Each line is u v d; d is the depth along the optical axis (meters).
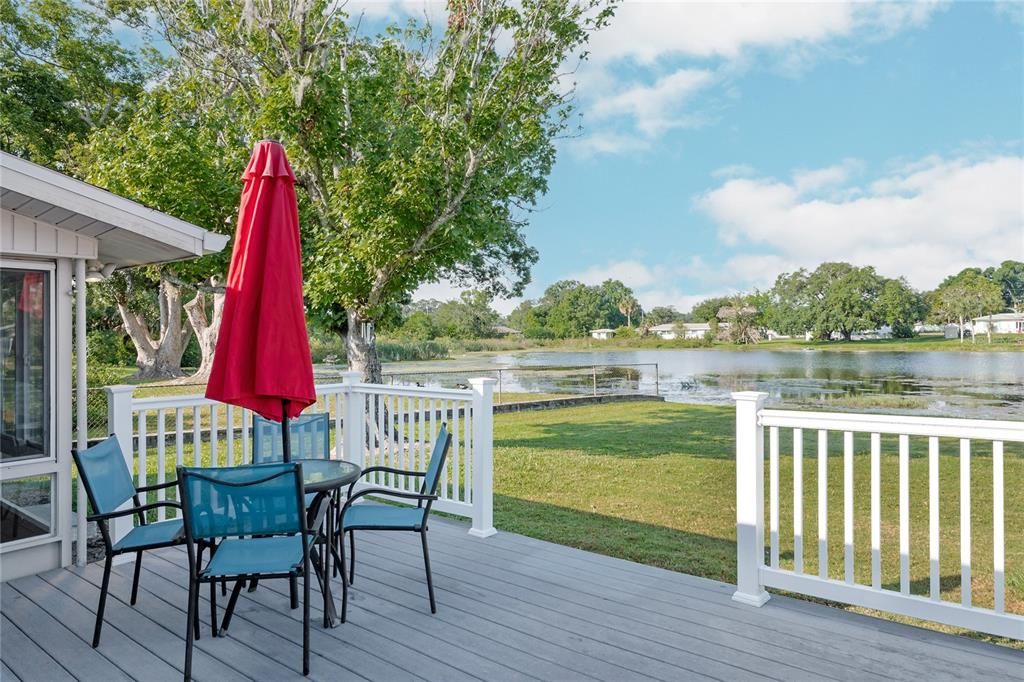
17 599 3.46
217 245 4.16
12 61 15.74
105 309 23.61
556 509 6.15
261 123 7.90
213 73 9.51
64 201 3.52
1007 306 46.38
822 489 3.24
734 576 4.18
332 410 8.45
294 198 3.33
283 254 3.18
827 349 48.16
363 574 3.83
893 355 40.41
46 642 2.95
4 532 3.74
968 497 2.86
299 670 2.68
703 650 2.83
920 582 4.41
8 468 3.73
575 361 38.69
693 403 18.00
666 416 14.31
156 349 23.91
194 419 4.42
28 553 3.83
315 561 3.18
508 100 8.33
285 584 3.70
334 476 3.26
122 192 7.89
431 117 8.29
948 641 2.91
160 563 4.04
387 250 7.82
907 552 3.00
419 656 2.79
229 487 2.60
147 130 8.09
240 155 8.45
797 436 3.31
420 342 34.34
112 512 2.98
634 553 4.72
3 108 14.95
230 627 3.11
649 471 8.05
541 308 55.97
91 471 2.96
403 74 9.00
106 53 16.70
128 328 23.03
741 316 53.38
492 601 3.40
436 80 8.27
